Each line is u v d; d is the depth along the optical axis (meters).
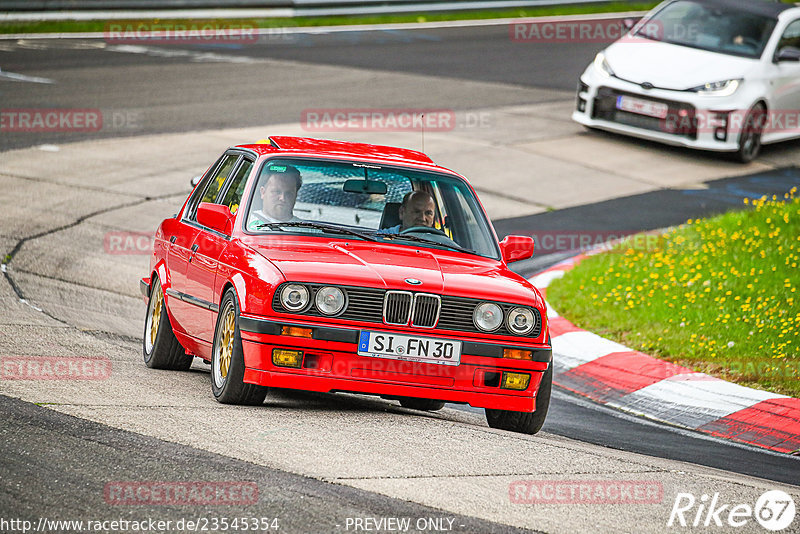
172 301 28.30
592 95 66.56
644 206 55.34
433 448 21.50
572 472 20.80
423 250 25.70
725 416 29.73
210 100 71.69
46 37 91.69
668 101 63.47
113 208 49.50
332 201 26.42
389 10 113.12
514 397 23.98
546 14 121.38
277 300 22.97
